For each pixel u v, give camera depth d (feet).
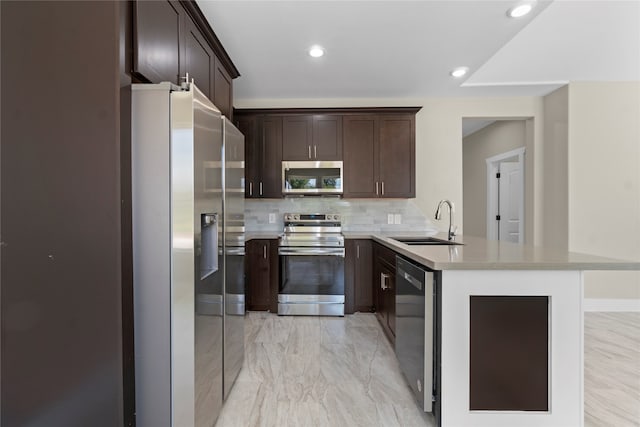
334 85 10.82
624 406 5.87
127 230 4.03
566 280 4.65
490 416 4.75
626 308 11.35
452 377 4.75
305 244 10.93
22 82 3.89
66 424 3.93
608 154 11.20
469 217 18.52
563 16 7.46
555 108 11.69
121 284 3.89
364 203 12.57
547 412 4.73
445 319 4.73
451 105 12.27
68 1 3.85
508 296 4.74
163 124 4.15
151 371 4.25
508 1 6.31
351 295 11.10
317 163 11.51
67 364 3.91
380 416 5.58
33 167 3.89
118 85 3.85
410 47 8.17
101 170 3.85
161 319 4.22
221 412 5.65
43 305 3.92
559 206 11.60
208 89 6.90
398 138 11.53
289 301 10.91
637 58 9.47
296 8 6.49
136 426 4.26
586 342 8.69
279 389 6.39
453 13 6.70
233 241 6.29
